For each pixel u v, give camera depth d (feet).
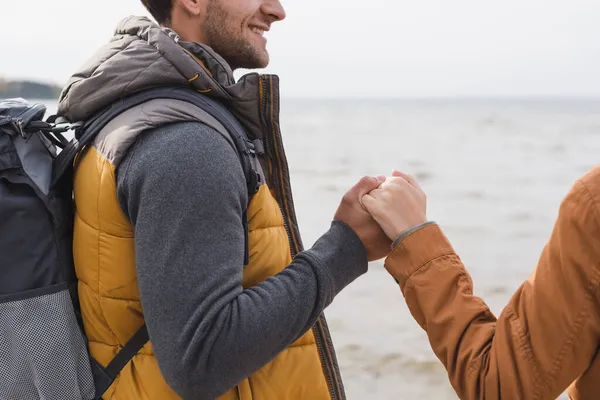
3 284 4.46
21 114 4.77
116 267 4.48
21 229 4.48
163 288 4.02
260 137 4.96
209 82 4.57
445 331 4.44
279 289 4.25
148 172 4.13
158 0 5.17
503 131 158.92
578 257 3.82
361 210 4.80
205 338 3.94
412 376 16.87
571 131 158.20
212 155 4.18
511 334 4.12
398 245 4.62
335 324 20.72
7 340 4.47
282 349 4.26
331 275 4.48
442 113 310.04
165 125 4.28
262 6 5.21
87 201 4.54
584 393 4.16
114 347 4.67
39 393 4.49
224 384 4.08
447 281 4.49
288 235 5.10
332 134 147.23
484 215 45.01
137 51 4.59
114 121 4.51
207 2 5.05
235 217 4.19
